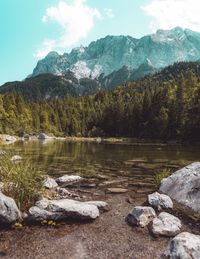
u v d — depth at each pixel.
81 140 113.19
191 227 12.46
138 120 130.12
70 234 11.76
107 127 148.75
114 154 42.22
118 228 12.33
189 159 35.38
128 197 16.58
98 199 16.19
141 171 25.23
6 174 15.49
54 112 167.88
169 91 130.38
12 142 80.94
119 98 181.75
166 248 10.53
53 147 58.69
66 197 16.27
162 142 95.06
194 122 88.00
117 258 10.06
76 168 26.81
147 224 12.48
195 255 9.52
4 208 12.27
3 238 11.35
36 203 13.52
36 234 11.70
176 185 16.58
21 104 150.00
